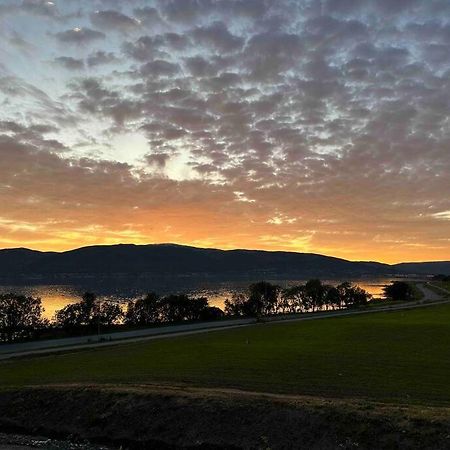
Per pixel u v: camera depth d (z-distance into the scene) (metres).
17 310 90.31
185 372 39.94
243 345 58.47
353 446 24.16
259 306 136.12
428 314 96.81
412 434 23.88
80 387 33.69
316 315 126.38
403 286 183.38
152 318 116.50
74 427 29.78
